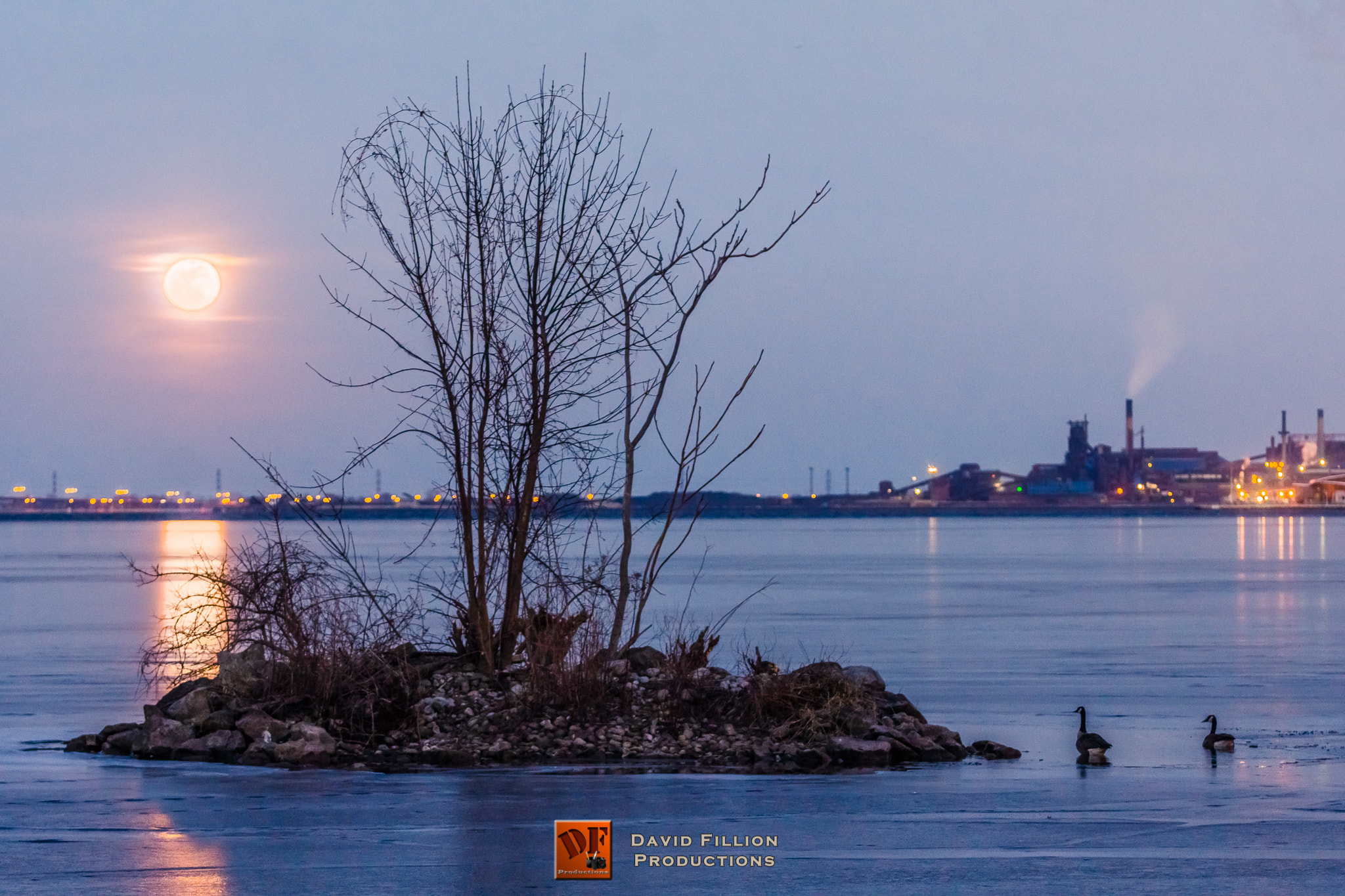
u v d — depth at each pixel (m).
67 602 81.19
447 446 28.48
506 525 28.62
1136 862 16.38
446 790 21.02
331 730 25.28
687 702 26.33
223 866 16.14
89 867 16.06
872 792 20.88
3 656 46.72
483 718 25.67
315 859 16.45
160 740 24.89
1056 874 15.81
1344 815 19.20
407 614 28.17
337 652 26.55
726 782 21.75
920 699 35.00
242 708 25.69
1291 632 57.56
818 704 25.86
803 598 84.38
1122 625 62.06
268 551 27.17
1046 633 57.06
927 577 114.56
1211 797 20.59
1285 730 29.05
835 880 15.61
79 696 35.28
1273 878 15.63
